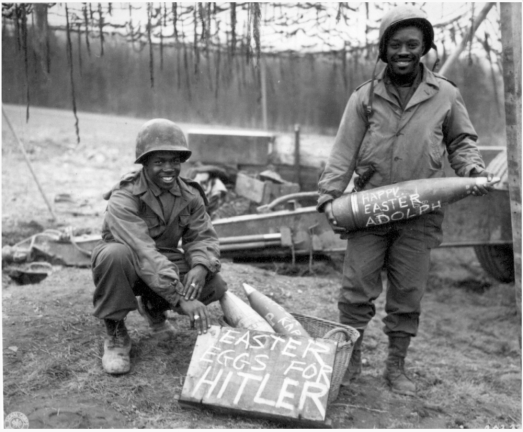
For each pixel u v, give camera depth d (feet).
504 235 18.15
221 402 10.12
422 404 11.93
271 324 11.64
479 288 20.42
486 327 17.80
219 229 17.85
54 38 25.58
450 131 11.78
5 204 23.72
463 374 14.56
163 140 10.68
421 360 15.30
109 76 28.43
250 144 23.18
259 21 15.81
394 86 11.52
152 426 9.88
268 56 26.30
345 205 11.44
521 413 12.52
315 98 27.43
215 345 10.68
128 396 10.58
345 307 12.07
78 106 30.04
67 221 22.08
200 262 11.10
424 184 11.21
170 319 13.62
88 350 11.85
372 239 11.72
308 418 9.80
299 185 23.82
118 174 28.78
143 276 10.64
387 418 11.21
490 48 20.99
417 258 11.73
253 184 21.53
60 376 10.96
